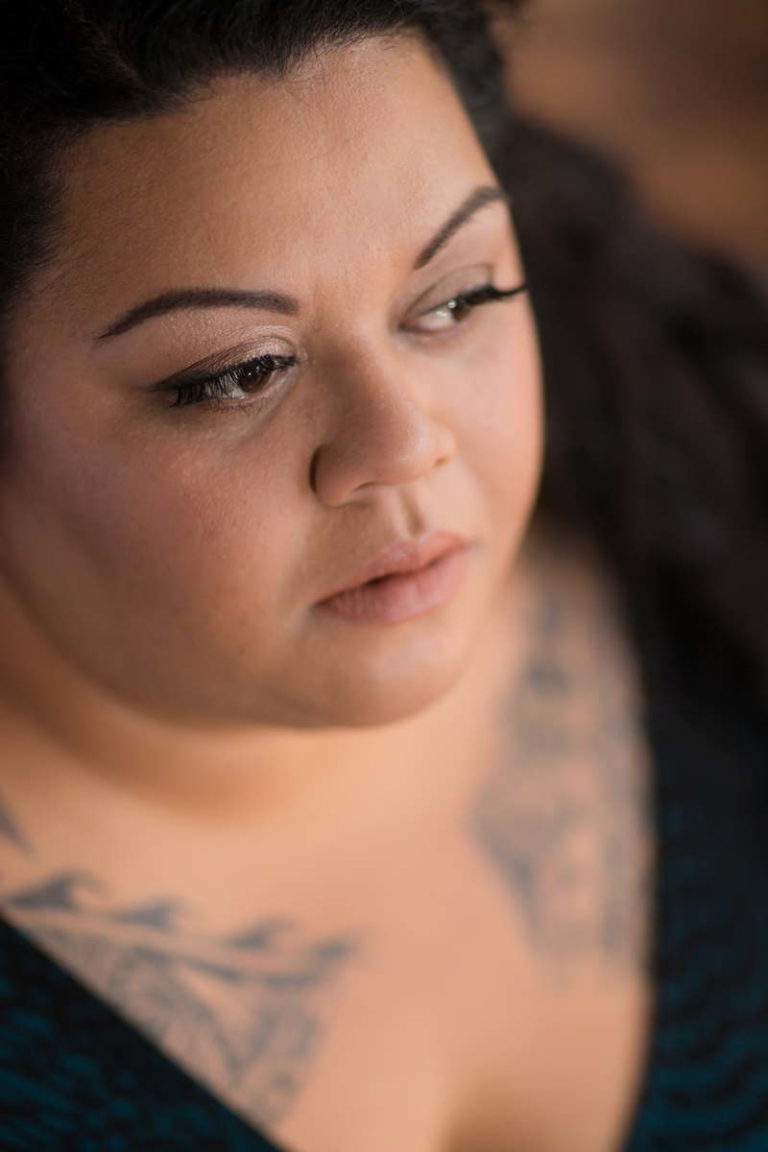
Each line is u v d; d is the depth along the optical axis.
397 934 1.05
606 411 1.21
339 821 1.04
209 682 0.83
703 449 1.24
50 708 0.92
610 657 1.22
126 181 0.69
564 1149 1.09
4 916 0.91
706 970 1.15
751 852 1.23
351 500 0.75
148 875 0.97
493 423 0.81
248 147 0.69
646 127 2.60
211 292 0.69
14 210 0.70
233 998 0.98
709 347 1.24
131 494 0.75
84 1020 0.92
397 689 0.81
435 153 0.73
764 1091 1.14
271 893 1.01
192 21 0.66
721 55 2.75
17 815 0.93
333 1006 1.01
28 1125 0.88
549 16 2.81
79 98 0.68
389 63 0.72
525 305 0.85
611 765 1.18
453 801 1.10
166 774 0.95
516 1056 1.08
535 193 1.19
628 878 1.16
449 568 0.81
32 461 0.77
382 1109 1.00
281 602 0.78
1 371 0.74
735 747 1.26
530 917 1.10
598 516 1.24
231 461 0.74
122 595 0.80
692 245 1.29
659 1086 1.11
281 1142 0.96
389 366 0.73
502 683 1.16
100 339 0.71
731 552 1.25
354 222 0.70
